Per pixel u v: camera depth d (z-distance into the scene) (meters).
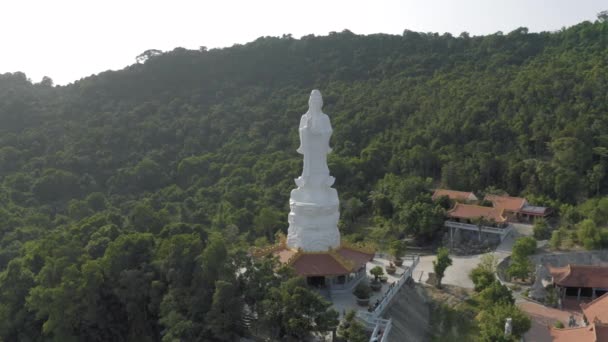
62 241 53.94
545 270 64.62
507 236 80.50
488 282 59.78
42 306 45.72
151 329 47.25
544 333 50.72
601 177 89.25
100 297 47.34
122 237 50.78
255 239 72.81
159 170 104.50
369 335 45.19
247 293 43.97
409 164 104.75
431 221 79.94
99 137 113.81
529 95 114.06
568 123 99.81
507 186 96.69
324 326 41.00
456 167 98.81
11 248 64.19
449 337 52.00
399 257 63.69
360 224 88.44
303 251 53.84
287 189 89.25
